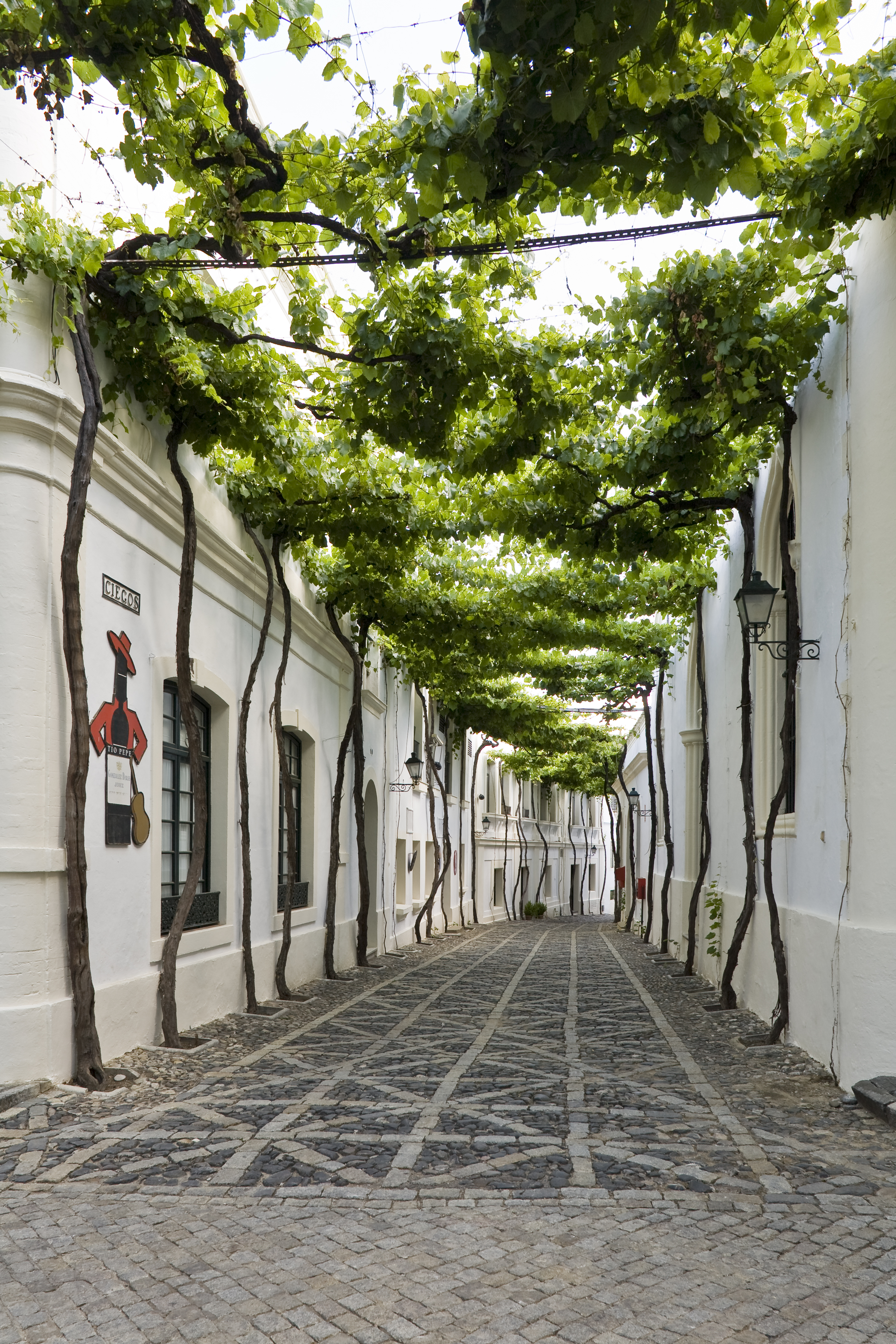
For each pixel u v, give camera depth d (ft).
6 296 21.67
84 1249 13.51
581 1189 15.85
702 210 20.84
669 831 62.13
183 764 32.71
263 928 39.68
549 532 36.37
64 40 17.61
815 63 18.81
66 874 23.18
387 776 67.67
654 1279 12.50
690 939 49.34
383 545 41.52
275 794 41.45
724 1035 31.24
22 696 22.31
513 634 56.08
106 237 24.20
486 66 17.07
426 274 25.04
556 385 27.76
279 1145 18.26
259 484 36.81
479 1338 11.02
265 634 35.70
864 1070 22.65
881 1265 12.94
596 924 112.68
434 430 27.27
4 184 22.57
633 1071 25.45
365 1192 15.72
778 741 35.96
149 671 28.71
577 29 14.55
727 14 14.98
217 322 26.23
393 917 68.80
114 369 27.14
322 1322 11.41
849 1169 16.87
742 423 28.55
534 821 140.56
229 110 19.38
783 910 31.09
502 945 73.61
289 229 23.00
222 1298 11.98
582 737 102.27
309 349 25.93
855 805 24.06
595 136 16.98
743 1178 16.43
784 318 25.71
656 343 26.68
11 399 22.36
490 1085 23.57
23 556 22.57
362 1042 29.89
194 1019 31.60
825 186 20.47
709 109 17.30
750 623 30.42
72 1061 22.94
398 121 19.36
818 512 27.96
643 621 57.62
